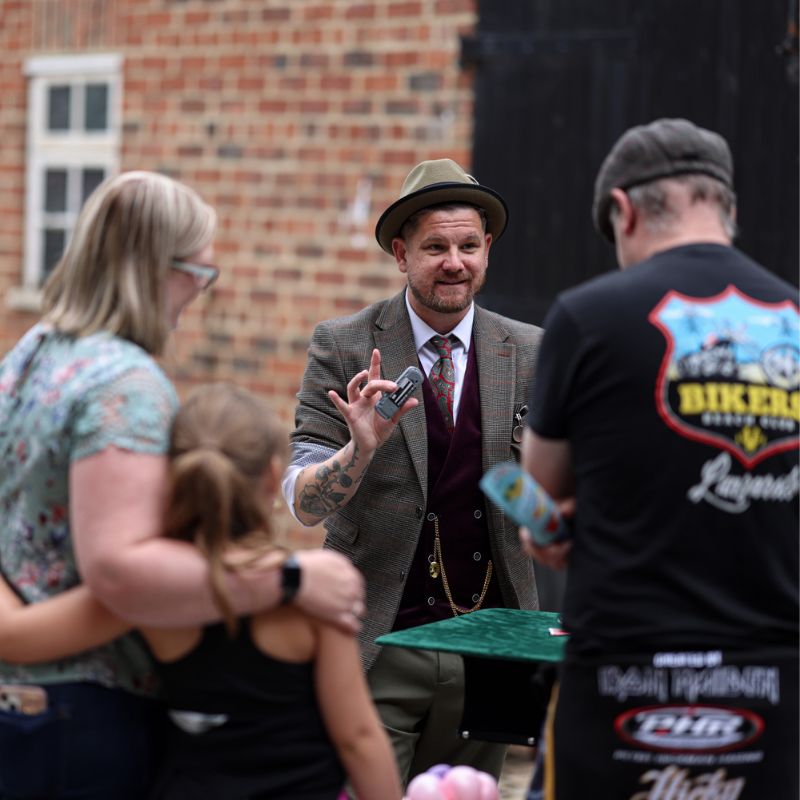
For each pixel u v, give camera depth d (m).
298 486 9.81
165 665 6.86
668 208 7.17
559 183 17.92
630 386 6.73
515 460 10.31
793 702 6.71
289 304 20.14
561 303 7.04
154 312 7.05
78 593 6.81
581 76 17.73
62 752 6.84
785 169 16.56
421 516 10.05
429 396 10.24
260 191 20.31
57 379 6.90
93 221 7.11
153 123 21.20
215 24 20.59
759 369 6.81
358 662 6.95
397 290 19.36
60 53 22.00
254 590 6.56
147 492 6.61
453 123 18.73
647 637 6.61
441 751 10.39
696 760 6.64
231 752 6.78
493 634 8.36
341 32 19.55
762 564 6.71
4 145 22.58
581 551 6.89
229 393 6.93
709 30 16.94
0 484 7.16
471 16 18.53
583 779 6.79
